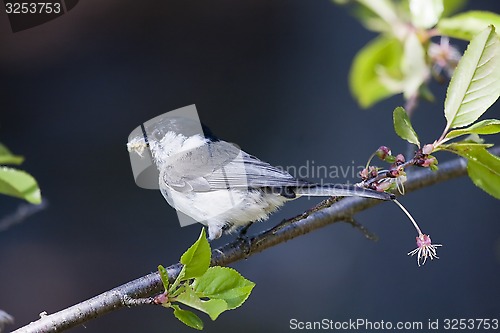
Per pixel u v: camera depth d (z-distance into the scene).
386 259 12.23
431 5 6.88
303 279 12.20
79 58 14.16
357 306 11.95
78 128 13.79
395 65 7.88
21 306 11.90
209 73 14.37
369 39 14.35
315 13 14.72
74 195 13.14
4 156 5.83
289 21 14.67
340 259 12.32
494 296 11.78
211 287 5.28
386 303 11.91
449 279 12.01
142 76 14.23
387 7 7.50
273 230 6.67
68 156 13.58
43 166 13.38
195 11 14.66
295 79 14.23
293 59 14.44
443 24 6.83
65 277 12.23
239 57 14.45
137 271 12.38
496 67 5.34
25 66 13.87
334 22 14.61
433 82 12.66
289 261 12.32
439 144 5.52
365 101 8.27
